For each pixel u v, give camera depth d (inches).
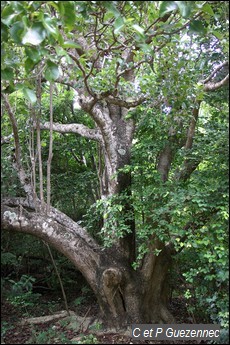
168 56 192.9
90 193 311.4
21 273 323.9
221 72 219.9
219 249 178.5
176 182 206.7
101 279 214.7
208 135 204.5
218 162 196.2
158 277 225.3
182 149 212.1
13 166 237.6
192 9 152.5
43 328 222.4
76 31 210.4
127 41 187.3
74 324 225.9
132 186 220.8
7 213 212.2
